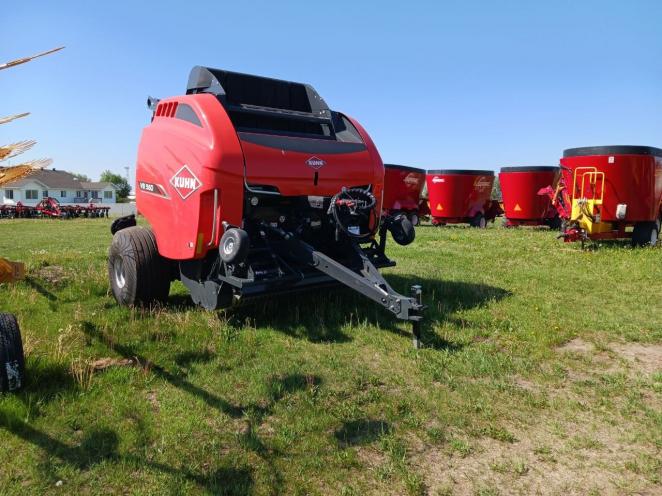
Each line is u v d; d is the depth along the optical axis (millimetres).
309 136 6262
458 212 23719
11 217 45719
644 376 4574
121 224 7754
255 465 3197
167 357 4824
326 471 3156
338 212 5742
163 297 6551
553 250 12336
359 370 4594
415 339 5117
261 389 4168
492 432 3604
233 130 5449
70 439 3439
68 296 7062
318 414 3818
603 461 3293
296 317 6004
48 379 4207
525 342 5418
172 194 5793
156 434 3504
